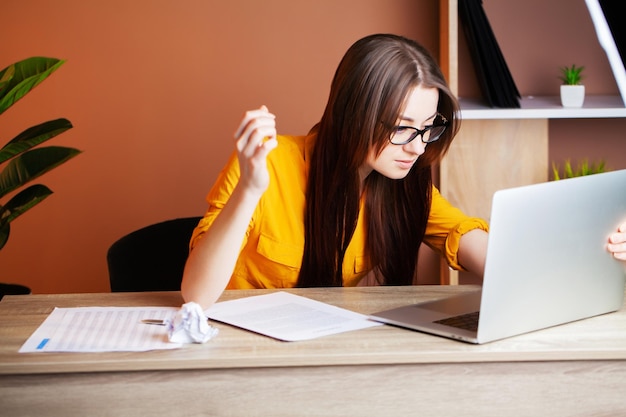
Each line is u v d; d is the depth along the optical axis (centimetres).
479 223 226
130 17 340
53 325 175
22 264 354
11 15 338
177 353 158
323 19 342
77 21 339
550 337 167
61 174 348
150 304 193
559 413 162
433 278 360
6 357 156
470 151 323
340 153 207
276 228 219
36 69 276
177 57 342
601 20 313
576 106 310
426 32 343
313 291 206
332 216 215
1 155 284
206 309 187
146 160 348
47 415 156
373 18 343
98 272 354
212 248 183
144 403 156
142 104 345
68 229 352
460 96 346
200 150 349
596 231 174
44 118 344
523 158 324
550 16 345
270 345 162
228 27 342
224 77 344
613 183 174
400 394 159
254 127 177
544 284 169
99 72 342
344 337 167
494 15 344
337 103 205
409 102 196
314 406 158
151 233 253
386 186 221
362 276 234
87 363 153
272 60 344
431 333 169
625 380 162
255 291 204
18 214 286
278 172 219
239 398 157
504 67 307
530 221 162
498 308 162
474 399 160
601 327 175
